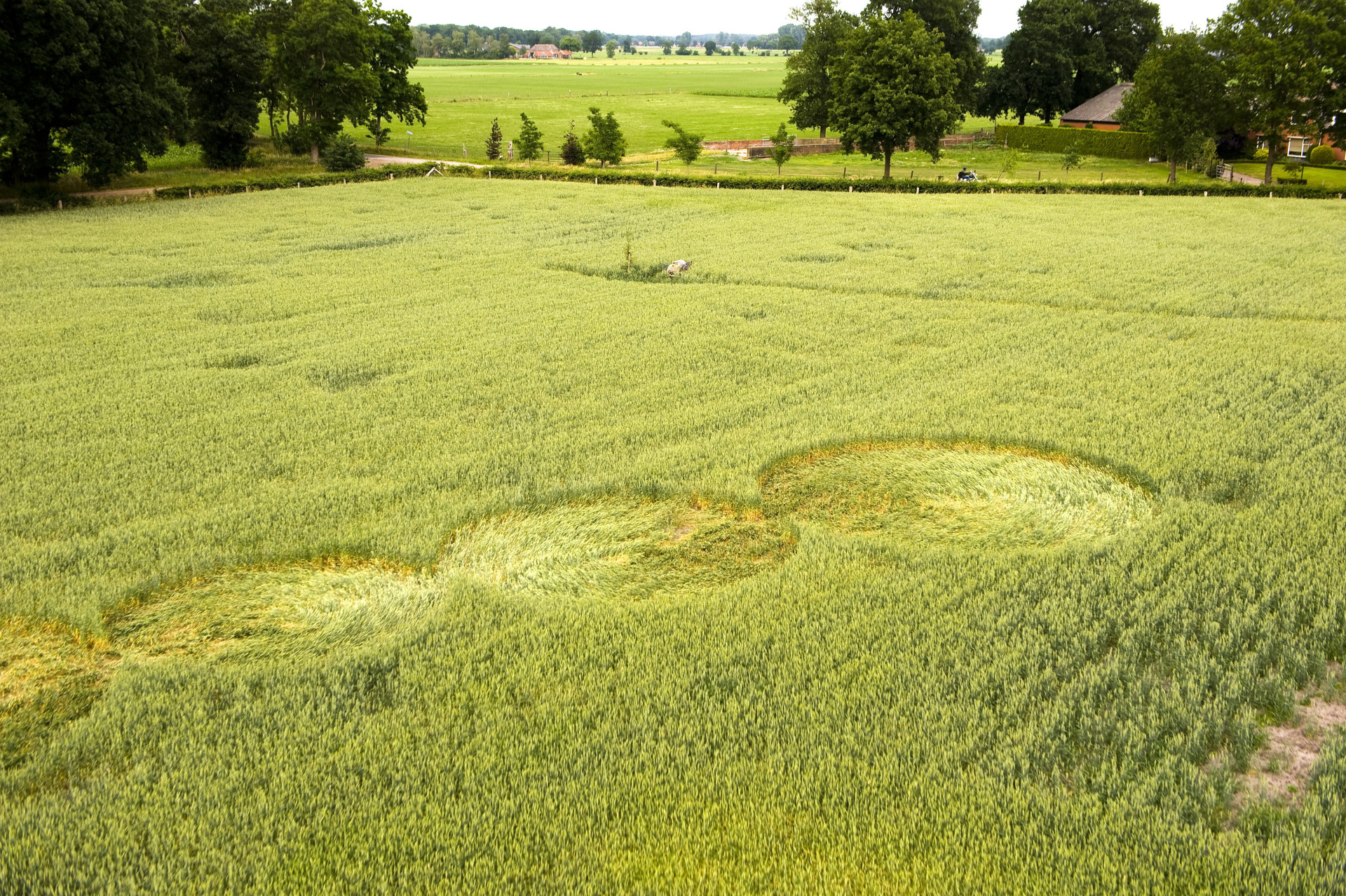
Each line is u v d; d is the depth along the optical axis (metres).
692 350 23.81
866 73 66.06
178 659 10.83
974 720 9.41
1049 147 91.06
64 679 10.52
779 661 10.60
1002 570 12.52
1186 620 11.12
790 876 7.62
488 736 9.28
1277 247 37.44
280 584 12.52
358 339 25.09
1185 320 26.22
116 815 8.38
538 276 33.56
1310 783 8.57
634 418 18.91
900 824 8.11
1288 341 23.73
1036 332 25.27
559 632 11.19
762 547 13.55
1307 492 14.50
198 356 23.36
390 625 11.52
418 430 18.19
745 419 18.70
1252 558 12.52
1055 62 92.75
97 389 20.77
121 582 12.20
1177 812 8.14
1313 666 10.21
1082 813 8.20
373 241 40.56
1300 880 7.39
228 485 15.53
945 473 15.99
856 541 13.44
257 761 9.03
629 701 9.88
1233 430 17.41
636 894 7.45
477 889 7.53
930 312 27.81
